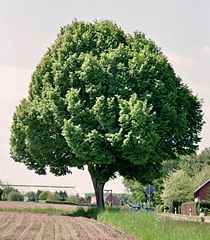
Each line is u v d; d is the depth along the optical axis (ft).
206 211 287.48
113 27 191.42
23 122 196.95
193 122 203.10
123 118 170.30
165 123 179.42
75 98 176.14
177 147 197.88
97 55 186.19
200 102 204.13
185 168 495.00
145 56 180.34
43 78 190.80
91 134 172.04
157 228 94.02
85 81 178.81
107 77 177.78
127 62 180.65
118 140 170.71
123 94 176.04
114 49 181.37
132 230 104.58
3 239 89.71
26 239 90.89
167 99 180.96
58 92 182.09
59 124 181.47
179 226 96.43
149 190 195.21
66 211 199.21
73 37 188.44
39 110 185.68
